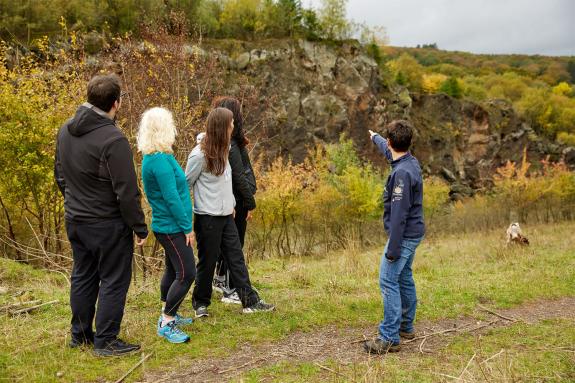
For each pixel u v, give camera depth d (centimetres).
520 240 968
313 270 740
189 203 395
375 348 386
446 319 483
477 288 591
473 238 1482
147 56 867
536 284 619
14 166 841
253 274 688
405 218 368
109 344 364
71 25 2427
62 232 919
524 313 511
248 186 473
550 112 6762
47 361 348
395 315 388
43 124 838
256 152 1825
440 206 2225
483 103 4684
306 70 3297
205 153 418
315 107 3184
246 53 3102
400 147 379
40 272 687
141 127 376
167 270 419
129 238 364
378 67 3794
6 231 936
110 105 348
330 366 361
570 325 466
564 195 2409
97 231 349
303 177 1659
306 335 425
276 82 3116
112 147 338
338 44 3566
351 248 934
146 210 760
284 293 557
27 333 399
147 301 496
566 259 814
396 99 3912
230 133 421
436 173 4097
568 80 11800
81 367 344
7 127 813
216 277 524
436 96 4388
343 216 1648
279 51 3209
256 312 462
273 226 1516
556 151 4619
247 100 1182
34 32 2264
